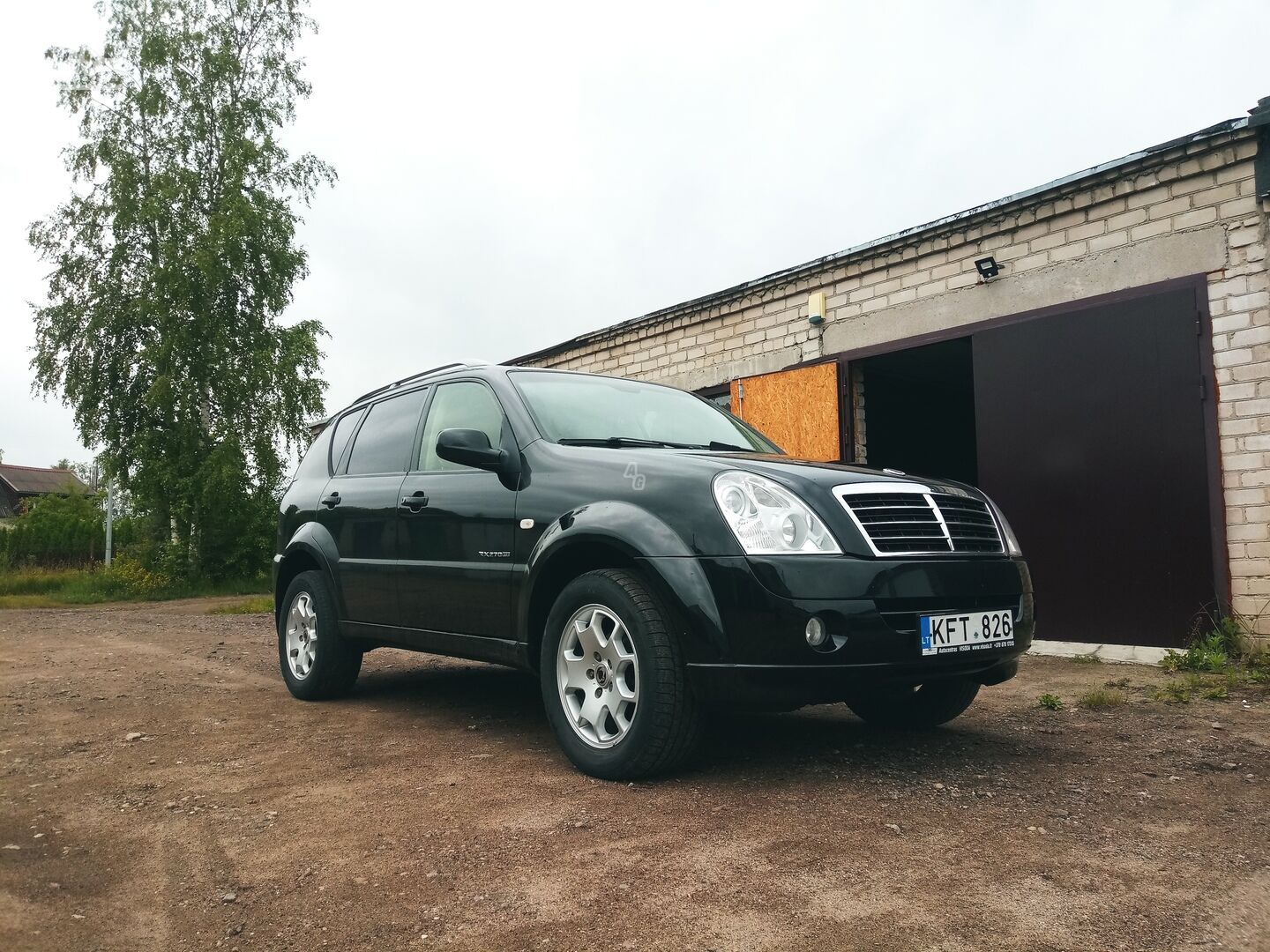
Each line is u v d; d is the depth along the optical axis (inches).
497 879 92.5
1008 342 279.4
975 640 125.9
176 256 856.3
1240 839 100.2
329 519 197.8
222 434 860.6
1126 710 175.8
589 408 168.2
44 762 146.2
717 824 107.2
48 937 82.7
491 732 163.5
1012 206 278.1
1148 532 245.3
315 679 196.1
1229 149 232.2
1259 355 226.7
